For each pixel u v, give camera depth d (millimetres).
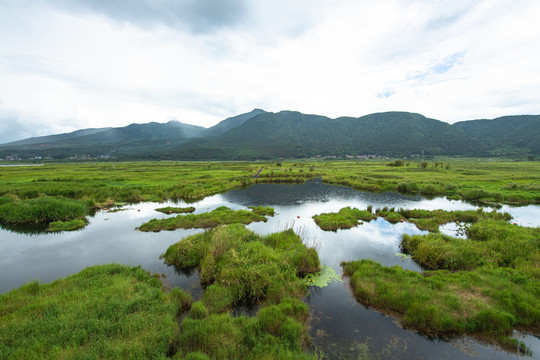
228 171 90750
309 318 10250
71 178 59562
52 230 22734
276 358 7520
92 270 13445
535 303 10023
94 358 7023
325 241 20328
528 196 38281
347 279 13766
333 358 8109
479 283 12000
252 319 9414
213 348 7914
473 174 75250
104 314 9242
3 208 25953
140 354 7344
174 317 9812
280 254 15352
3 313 9359
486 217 26062
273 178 69750
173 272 14492
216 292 11367
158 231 22859
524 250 15055
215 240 16156
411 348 8570
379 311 10734
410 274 13273
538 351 8352
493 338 8898
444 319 9430
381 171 89125
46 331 8203
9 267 15289
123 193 39000
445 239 18438
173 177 67250
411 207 34781
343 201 39438
